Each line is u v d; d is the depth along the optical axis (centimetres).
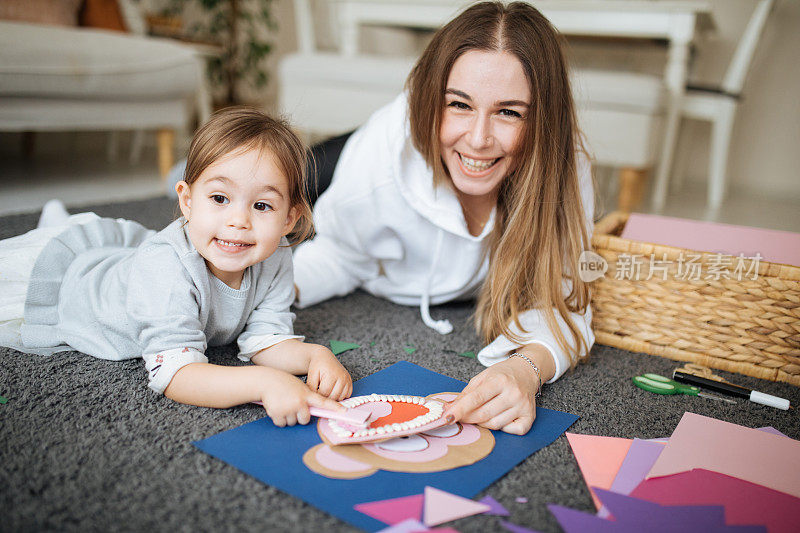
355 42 277
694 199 287
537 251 96
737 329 97
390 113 108
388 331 106
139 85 222
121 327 83
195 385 73
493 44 85
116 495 58
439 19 256
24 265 92
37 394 76
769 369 96
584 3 235
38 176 239
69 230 97
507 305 100
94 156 307
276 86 422
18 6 236
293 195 83
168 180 177
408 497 59
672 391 88
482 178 93
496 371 78
